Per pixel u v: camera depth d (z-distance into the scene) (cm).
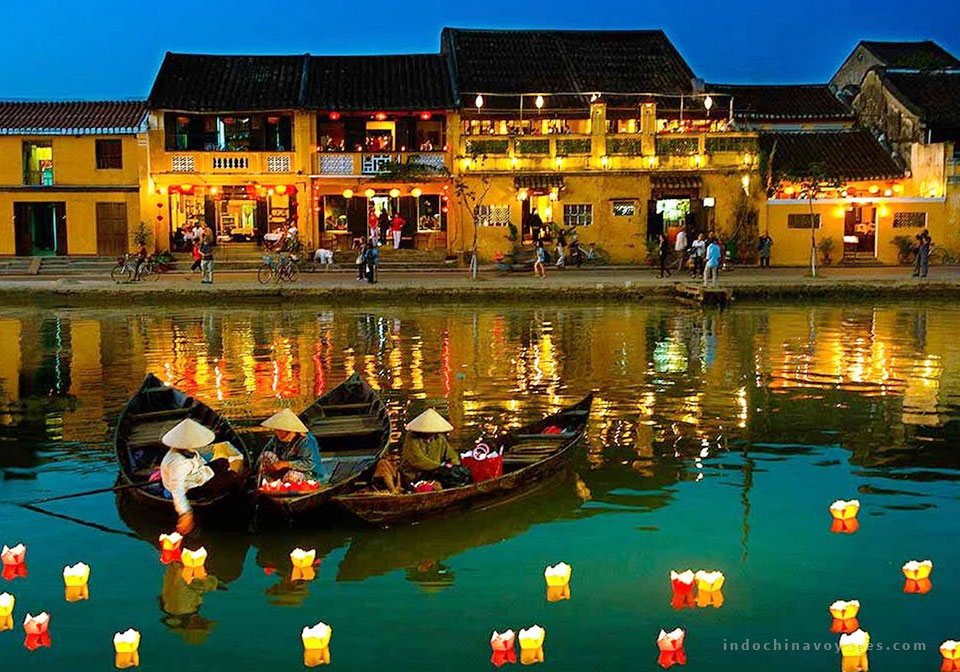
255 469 1060
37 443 1283
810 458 1200
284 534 946
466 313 2709
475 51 3944
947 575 848
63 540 939
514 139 3675
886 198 3734
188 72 3803
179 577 856
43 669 702
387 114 3669
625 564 877
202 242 3397
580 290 2953
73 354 2023
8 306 2881
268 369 1844
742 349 2045
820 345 2095
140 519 995
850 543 919
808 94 4231
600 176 3700
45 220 3756
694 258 3250
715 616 777
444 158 3719
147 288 2897
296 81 3781
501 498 1011
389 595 820
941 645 723
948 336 2225
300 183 3688
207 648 733
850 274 3362
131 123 3669
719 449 1242
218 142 3725
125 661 706
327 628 709
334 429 1165
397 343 2150
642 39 4100
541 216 3734
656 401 1528
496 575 857
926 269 3175
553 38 4069
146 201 3644
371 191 3581
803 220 3747
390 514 920
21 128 3616
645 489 1079
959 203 3747
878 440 1280
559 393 1600
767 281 3005
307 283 3045
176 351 2059
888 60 4297
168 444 948
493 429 1364
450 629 761
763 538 934
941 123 3841
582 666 702
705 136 3703
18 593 825
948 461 1186
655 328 2383
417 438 1010
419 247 3812
